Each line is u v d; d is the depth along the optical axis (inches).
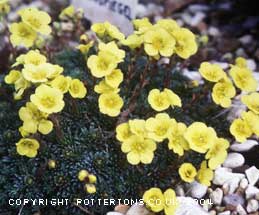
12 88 12.4
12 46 12.9
